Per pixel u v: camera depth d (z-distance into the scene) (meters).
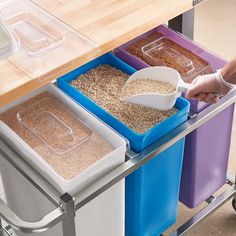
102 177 1.66
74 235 1.65
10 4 1.86
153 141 1.76
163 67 1.90
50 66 1.64
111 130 1.72
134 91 1.90
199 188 2.18
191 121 1.82
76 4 1.86
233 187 2.32
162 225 2.11
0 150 1.73
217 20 3.41
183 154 2.05
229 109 2.00
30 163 1.69
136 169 1.78
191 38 2.28
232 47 3.22
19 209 1.99
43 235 1.91
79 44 1.70
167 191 2.00
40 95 1.89
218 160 2.15
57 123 1.79
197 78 1.83
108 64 2.04
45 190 1.62
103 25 1.78
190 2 1.89
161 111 1.86
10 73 1.61
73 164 1.68
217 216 2.39
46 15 1.81
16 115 1.83
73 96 1.89
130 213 1.98
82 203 1.60
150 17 1.81
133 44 2.10
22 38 1.73
